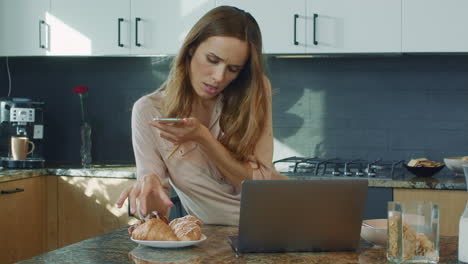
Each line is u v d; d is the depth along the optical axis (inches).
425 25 123.1
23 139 136.8
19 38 143.6
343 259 52.0
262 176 69.2
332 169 136.2
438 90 135.9
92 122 155.7
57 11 141.1
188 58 69.6
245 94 71.1
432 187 112.7
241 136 70.7
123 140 154.3
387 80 138.1
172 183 74.8
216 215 72.3
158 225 55.9
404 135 137.6
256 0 129.3
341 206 54.2
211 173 72.7
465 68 134.5
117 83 154.1
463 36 121.7
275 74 143.1
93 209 134.0
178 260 50.7
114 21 137.5
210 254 53.4
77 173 134.0
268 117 72.4
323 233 54.7
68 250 54.1
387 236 52.0
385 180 115.9
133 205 60.1
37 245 134.5
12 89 159.8
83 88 146.5
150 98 72.8
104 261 50.0
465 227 51.3
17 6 143.6
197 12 132.6
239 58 66.3
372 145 139.0
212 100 74.3
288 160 134.3
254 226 53.3
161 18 134.9
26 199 129.9
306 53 128.0
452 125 135.4
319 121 141.3
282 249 54.7
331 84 140.7
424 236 50.6
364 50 125.5
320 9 126.6
